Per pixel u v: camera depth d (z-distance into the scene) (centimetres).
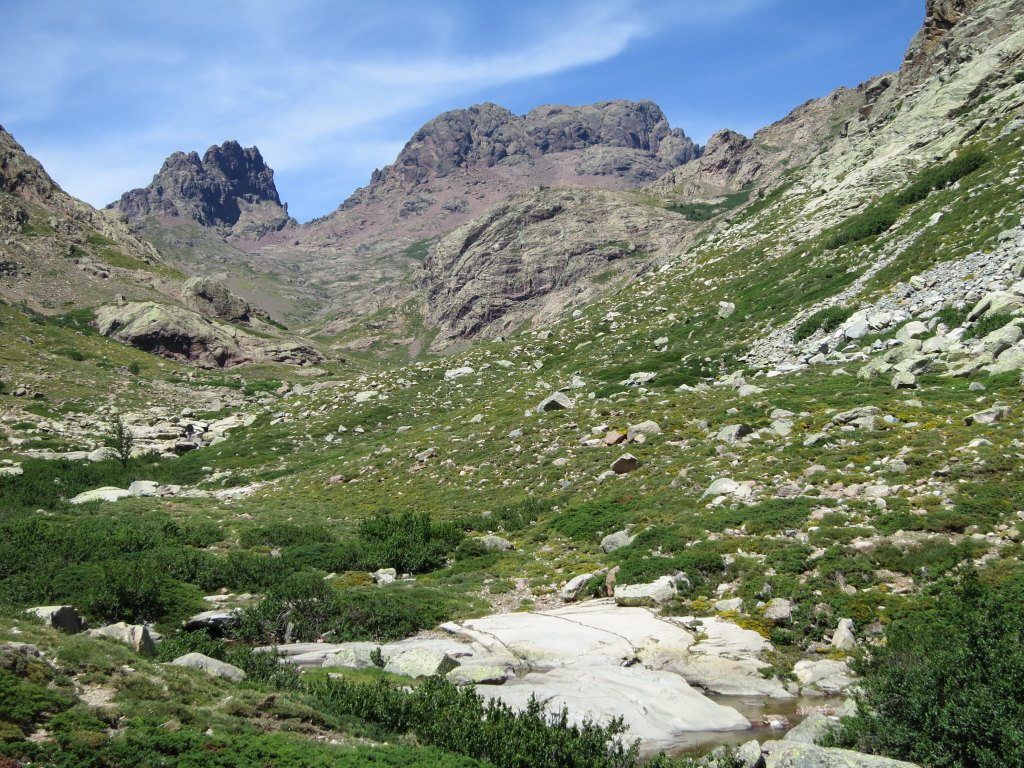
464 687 1555
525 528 3284
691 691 1605
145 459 6456
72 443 6675
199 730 1162
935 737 1175
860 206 8038
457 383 7619
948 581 1803
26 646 1262
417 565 2944
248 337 13775
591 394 5656
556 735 1282
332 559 2967
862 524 2208
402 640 2078
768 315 6406
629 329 8062
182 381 10512
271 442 6662
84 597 2158
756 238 9506
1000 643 1245
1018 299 3797
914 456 2578
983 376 3391
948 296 4494
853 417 3186
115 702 1187
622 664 1770
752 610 1975
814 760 1141
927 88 9888
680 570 2250
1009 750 1088
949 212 5888
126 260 15425
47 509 4294
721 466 3172
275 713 1309
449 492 4178
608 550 2669
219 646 1831
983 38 9444
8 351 9644
